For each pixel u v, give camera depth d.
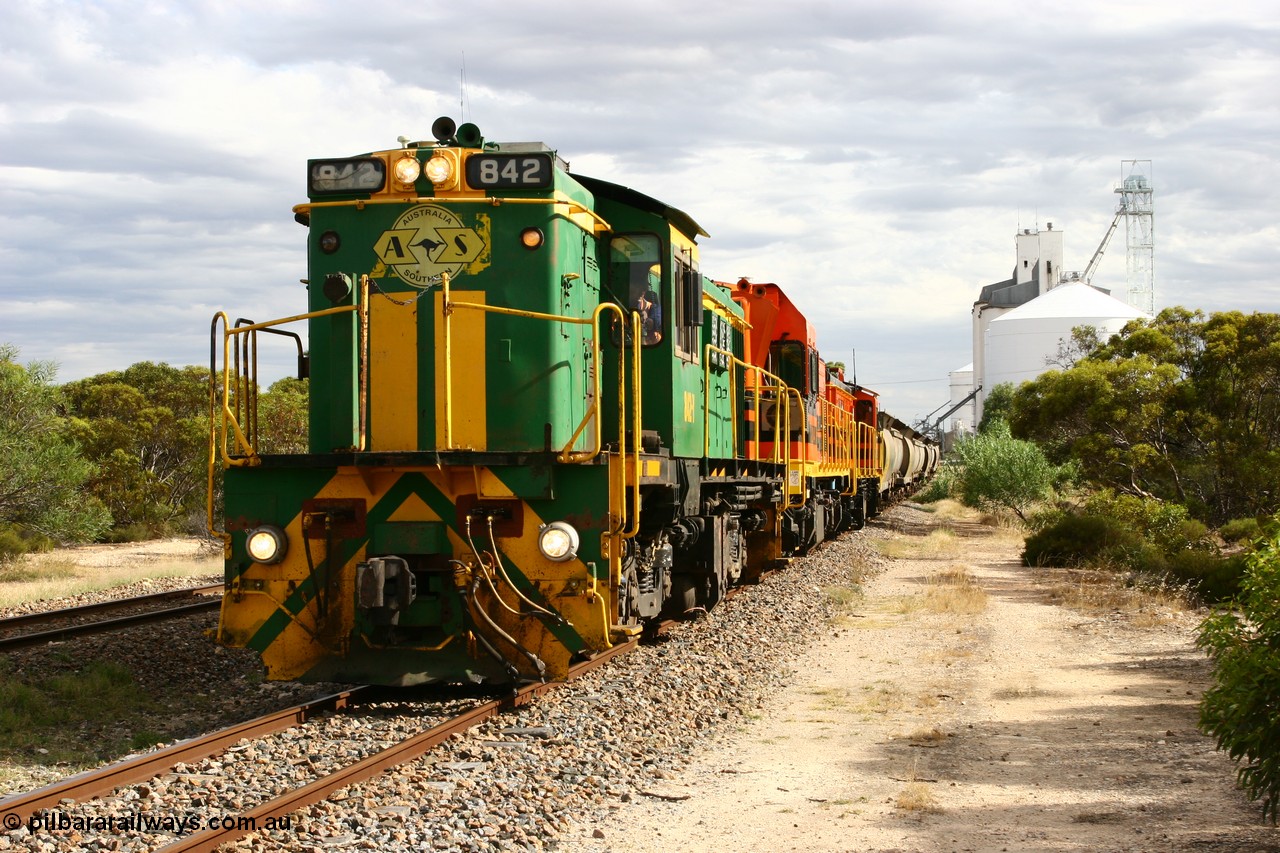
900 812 6.64
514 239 9.23
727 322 14.48
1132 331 30.97
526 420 9.13
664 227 10.74
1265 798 6.76
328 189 9.32
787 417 17.27
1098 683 10.59
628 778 7.17
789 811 6.66
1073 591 17.11
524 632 8.73
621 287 10.78
